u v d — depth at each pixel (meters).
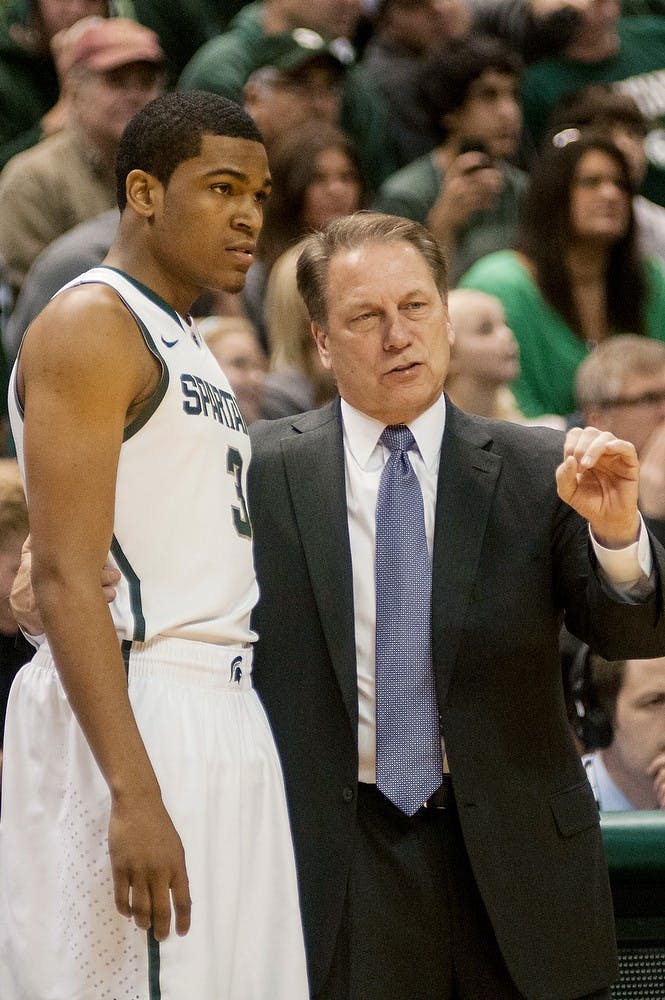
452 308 14.32
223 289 7.47
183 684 7.24
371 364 8.12
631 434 13.76
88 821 7.04
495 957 7.90
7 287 16.62
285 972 7.42
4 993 7.28
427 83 18.56
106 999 6.93
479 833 7.82
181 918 6.72
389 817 7.94
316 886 7.87
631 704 10.13
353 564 8.17
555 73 20.86
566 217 16.33
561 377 16.30
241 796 7.34
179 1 21.14
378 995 7.79
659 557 7.72
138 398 7.15
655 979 9.12
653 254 18.14
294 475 8.36
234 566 7.50
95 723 6.65
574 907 7.93
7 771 7.45
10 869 7.31
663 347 13.98
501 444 8.37
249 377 14.13
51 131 18.19
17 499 11.00
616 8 21.05
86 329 6.92
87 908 6.99
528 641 8.02
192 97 7.35
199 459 7.32
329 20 20.22
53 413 6.82
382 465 8.35
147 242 7.39
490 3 21.34
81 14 19.30
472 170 17.16
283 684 8.10
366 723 8.01
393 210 17.89
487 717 7.95
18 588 8.10
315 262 8.43
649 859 8.94
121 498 7.14
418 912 7.87
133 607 7.13
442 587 8.00
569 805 8.05
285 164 16.25
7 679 10.97
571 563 8.02
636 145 18.33
